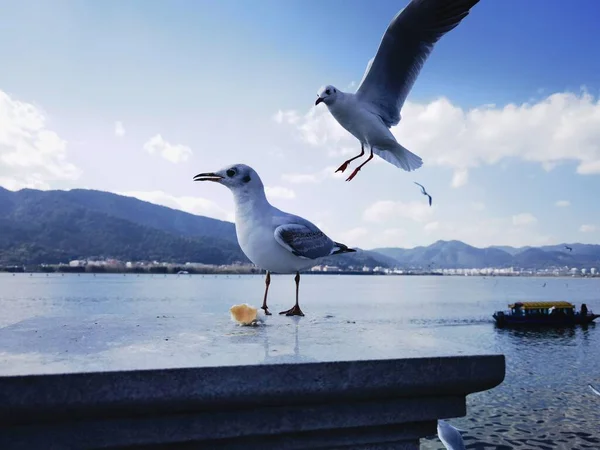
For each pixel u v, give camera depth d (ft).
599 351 27.99
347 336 2.26
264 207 3.29
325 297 78.18
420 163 4.08
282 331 2.50
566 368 23.13
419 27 3.67
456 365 1.69
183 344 2.02
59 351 1.83
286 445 1.62
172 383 1.44
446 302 70.79
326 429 1.63
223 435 1.53
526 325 39.37
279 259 3.27
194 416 1.52
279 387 1.53
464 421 14.94
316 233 3.31
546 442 13.19
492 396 17.89
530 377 21.17
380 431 1.71
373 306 59.11
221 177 3.25
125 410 1.43
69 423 1.43
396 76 4.00
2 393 1.34
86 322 2.87
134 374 1.42
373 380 1.61
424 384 1.66
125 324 2.75
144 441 1.47
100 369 1.43
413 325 38.88
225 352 1.79
